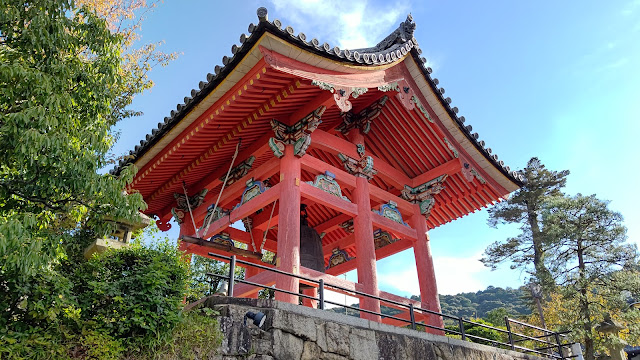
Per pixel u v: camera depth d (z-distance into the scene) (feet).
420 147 48.83
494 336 104.06
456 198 52.90
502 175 49.62
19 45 24.95
